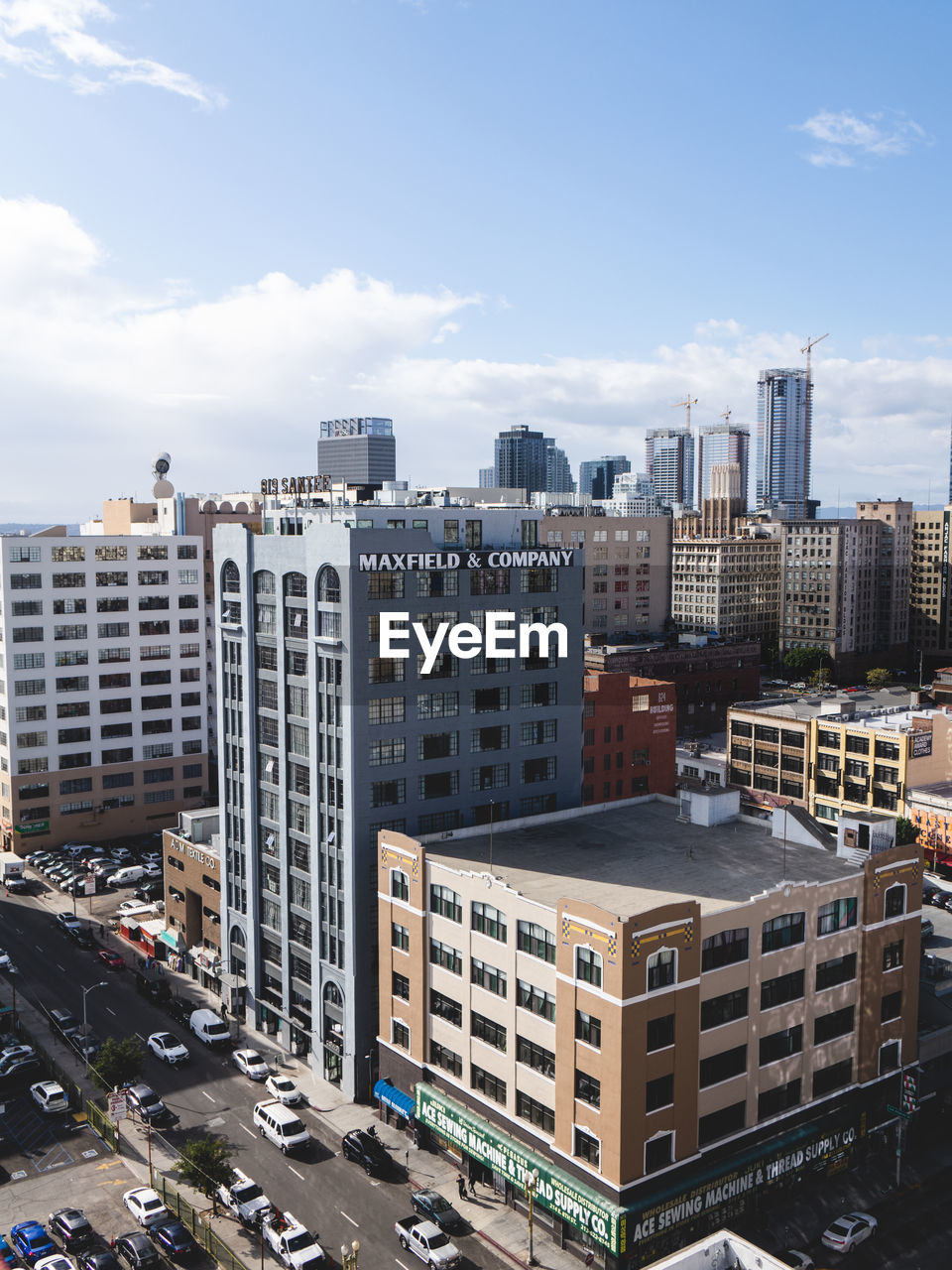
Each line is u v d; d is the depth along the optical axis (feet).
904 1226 217.36
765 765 537.65
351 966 270.26
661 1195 199.72
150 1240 211.00
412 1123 254.06
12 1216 224.94
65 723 480.23
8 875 440.45
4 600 460.96
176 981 348.18
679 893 226.99
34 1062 291.17
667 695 428.15
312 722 277.23
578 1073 205.77
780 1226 216.13
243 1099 274.36
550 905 216.74
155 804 507.71
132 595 492.95
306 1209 226.38
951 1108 261.44
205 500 527.81
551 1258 209.56
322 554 270.26
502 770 296.71
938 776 473.26
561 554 303.68
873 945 238.89
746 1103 218.79
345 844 270.05
